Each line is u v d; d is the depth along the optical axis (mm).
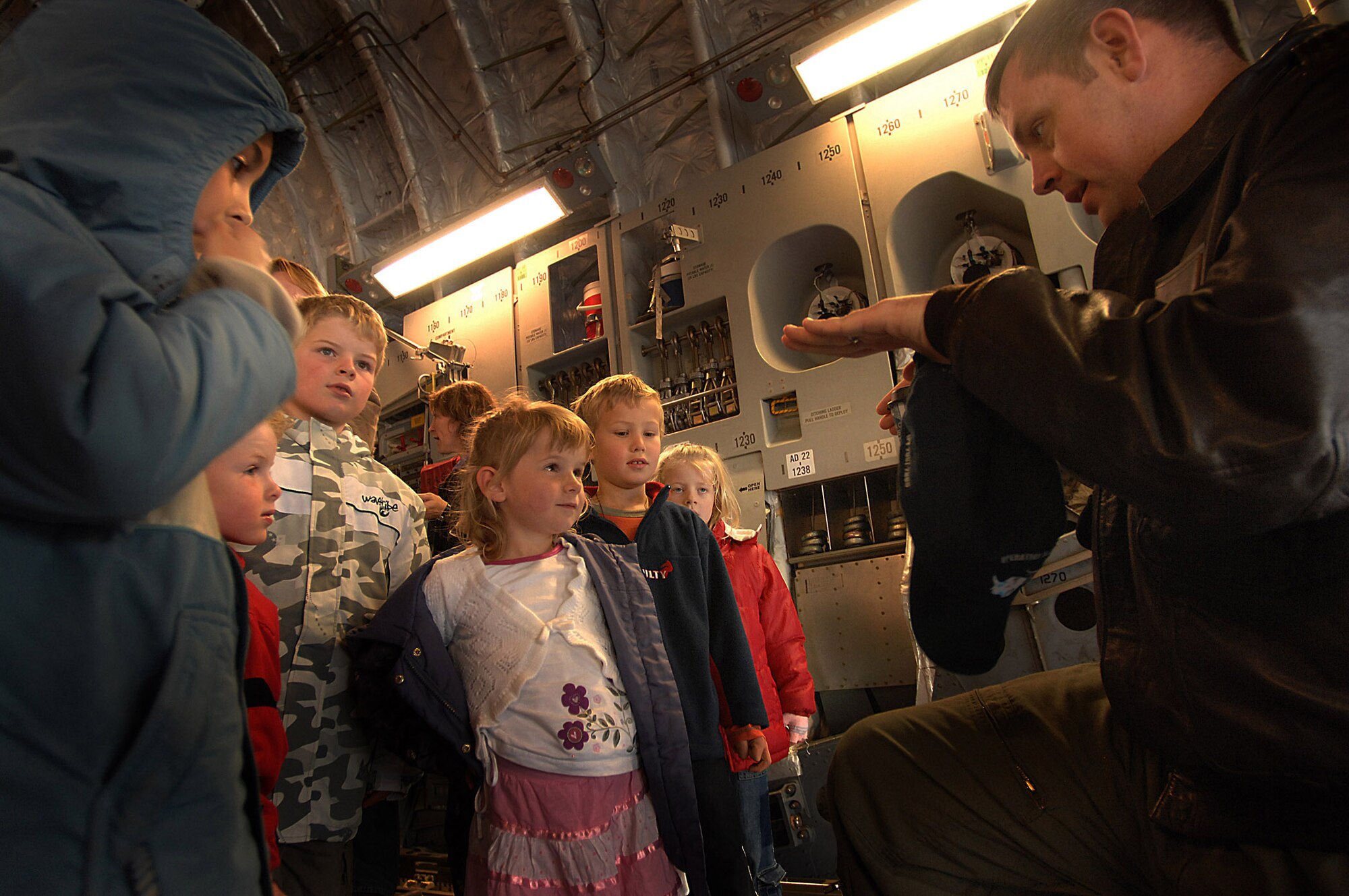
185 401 507
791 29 3748
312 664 1553
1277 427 543
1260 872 640
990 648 891
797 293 3502
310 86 5016
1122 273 909
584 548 1553
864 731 1023
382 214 5172
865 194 3156
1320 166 586
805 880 2244
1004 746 938
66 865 496
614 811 1286
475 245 4203
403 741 1475
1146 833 806
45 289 469
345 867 1557
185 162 609
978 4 2826
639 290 3867
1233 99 738
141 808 527
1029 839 892
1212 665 656
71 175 546
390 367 4707
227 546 701
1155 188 803
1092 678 989
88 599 530
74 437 461
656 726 1363
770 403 3256
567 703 1305
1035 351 649
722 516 2473
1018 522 766
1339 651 587
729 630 1630
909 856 942
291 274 2062
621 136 4332
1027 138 959
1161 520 655
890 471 3133
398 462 4484
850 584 2967
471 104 4715
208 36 638
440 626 1467
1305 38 683
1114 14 811
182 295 609
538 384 4203
